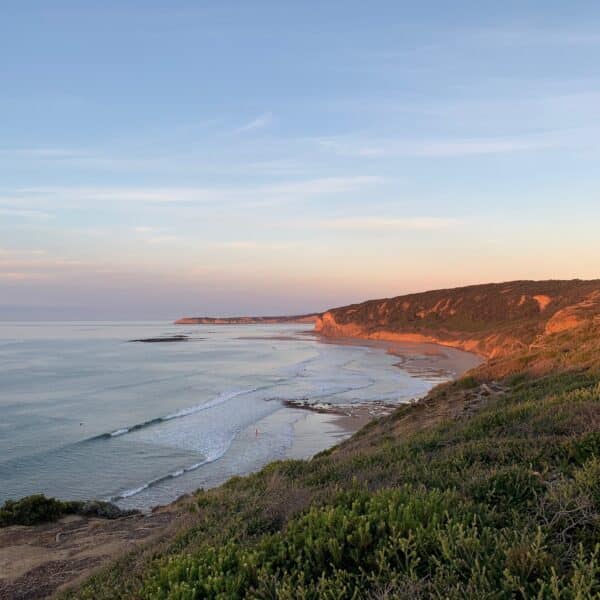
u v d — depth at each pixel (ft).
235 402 145.38
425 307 496.23
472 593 10.75
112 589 17.80
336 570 13.07
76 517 44.91
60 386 176.86
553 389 42.45
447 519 14.93
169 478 79.05
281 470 37.52
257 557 14.33
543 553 11.74
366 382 184.44
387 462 27.61
